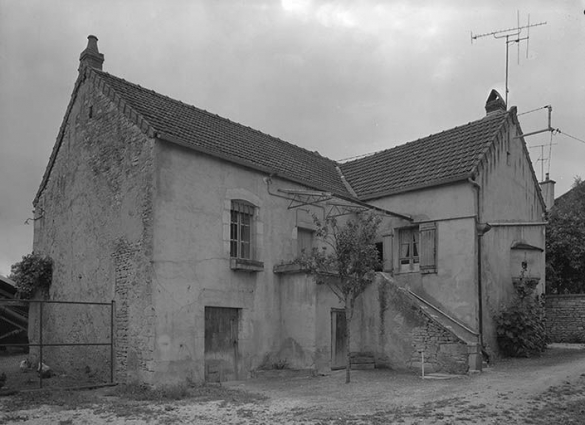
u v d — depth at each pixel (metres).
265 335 14.18
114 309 12.75
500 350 16.05
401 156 19.38
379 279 15.49
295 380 13.09
